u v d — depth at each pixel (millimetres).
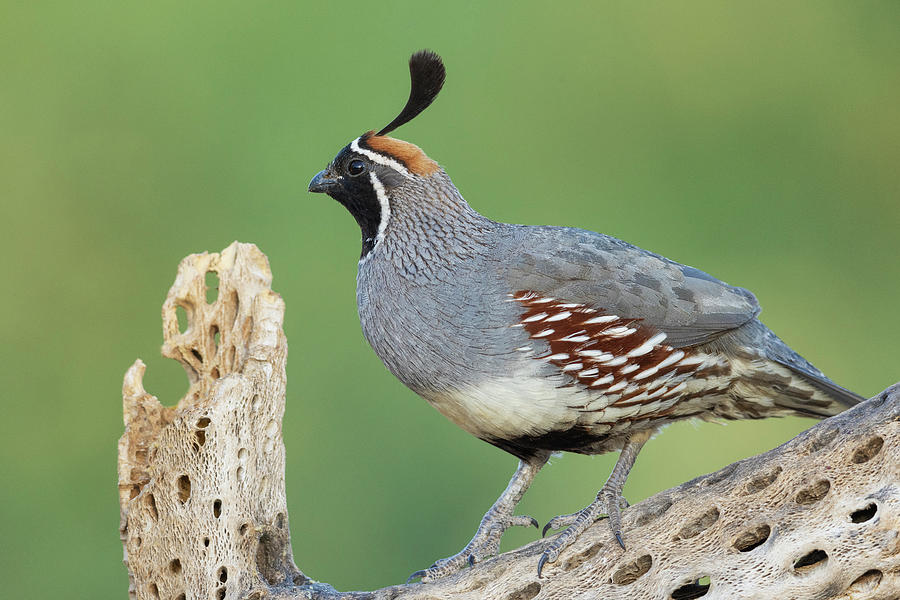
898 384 6215
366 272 7910
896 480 5879
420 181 7746
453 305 7496
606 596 6496
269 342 7324
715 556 6230
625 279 7605
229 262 7641
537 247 7688
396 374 7793
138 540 7215
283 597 7066
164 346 7672
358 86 14359
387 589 7020
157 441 7164
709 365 7812
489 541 7703
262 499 7277
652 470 13711
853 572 5871
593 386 7441
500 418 7484
